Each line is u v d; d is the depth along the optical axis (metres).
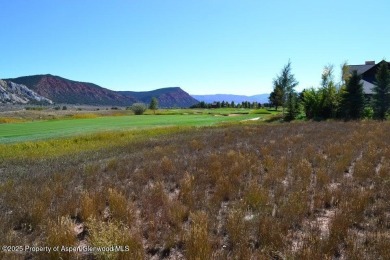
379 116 40.28
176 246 5.84
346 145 14.97
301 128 26.23
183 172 10.84
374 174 9.88
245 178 9.97
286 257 5.05
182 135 25.33
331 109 43.78
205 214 6.56
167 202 7.60
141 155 15.09
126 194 8.68
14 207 7.71
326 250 5.23
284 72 49.19
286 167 11.22
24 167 14.38
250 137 21.27
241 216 6.54
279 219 6.50
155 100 96.06
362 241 5.65
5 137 26.88
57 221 6.74
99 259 5.08
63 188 9.30
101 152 17.91
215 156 12.87
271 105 105.19
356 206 6.95
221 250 5.43
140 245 5.50
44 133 29.89
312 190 8.66
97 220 6.68
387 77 40.41
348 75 44.34
